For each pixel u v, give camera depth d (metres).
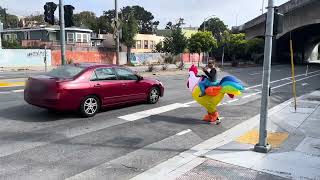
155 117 11.13
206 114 11.83
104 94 11.04
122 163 6.93
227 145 8.22
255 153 7.59
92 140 8.37
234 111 12.80
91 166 6.70
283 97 16.89
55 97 9.87
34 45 51.53
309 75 33.91
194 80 10.55
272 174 6.44
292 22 54.41
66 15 18.97
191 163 6.98
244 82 24.78
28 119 10.17
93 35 70.12
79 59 47.81
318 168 6.76
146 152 7.67
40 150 7.48
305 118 11.28
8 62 41.59
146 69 38.53
